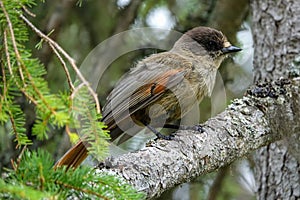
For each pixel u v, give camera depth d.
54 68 11.02
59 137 10.88
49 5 11.12
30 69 5.14
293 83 9.11
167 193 10.97
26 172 5.02
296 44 10.36
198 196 11.03
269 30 10.72
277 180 10.15
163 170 7.20
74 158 7.21
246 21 11.84
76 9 11.77
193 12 11.63
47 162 5.09
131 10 11.45
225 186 11.38
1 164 10.06
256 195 10.53
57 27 11.04
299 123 8.80
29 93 5.09
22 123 5.35
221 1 11.53
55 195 4.81
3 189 4.57
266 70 10.65
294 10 10.48
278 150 10.18
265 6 10.81
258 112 8.67
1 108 5.20
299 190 9.89
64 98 5.00
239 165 11.39
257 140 8.46
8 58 5.16
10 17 5.31
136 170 6.96
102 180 5.42
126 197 5.38
